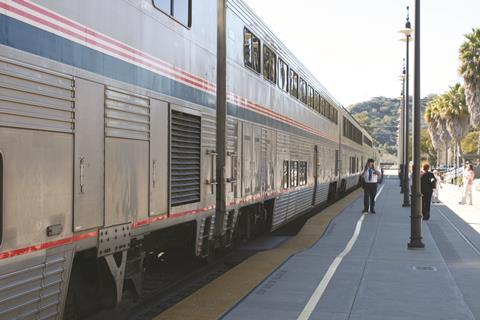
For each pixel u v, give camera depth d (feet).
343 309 22.59
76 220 15.31
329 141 74.23
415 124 38.58
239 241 37.06
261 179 37.93
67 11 15.14
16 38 13.05
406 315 21.79
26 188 13.30
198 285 28.60
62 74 14.84
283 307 22.84
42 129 13.94
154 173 20.47
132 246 19.83
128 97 18.56
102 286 18.40
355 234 45.24
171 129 22.11
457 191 121.19
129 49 18.66
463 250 37.32
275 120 42.34
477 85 129.29
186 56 23.95
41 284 13.85
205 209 26.30
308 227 49.98
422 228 49.73
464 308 22.82
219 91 29.37
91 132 16.24
